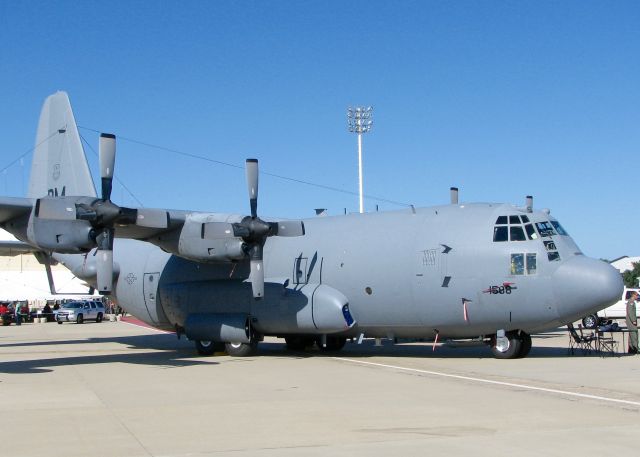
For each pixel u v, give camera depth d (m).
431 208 19.25
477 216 18.12
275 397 11.85
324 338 20.48
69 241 17.16
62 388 13.18
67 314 49.94
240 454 7.70
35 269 67.81
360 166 41.09
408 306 18.34
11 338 30.52
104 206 17.06
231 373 15.60
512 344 17.91
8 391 12.78
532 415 9.83
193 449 7.96
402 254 18.48
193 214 19.78
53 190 23.97
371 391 12.45
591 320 33.56
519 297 17.08
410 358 18.84
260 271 18.86
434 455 7.52
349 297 19.19
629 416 9.71
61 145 23.80
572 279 16.70
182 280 21.91
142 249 23.69
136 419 9.86
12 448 8.08
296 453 7.71
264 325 20.05
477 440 8.23
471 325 17.80
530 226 17.41
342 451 7.77
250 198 19.12
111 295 24.17
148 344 25.88
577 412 10.04
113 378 14.77
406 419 9.65
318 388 12.94
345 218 20.67
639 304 39.59
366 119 41.06
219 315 20.47
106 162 17.53
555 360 17.58
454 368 16.05
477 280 17.47
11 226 18.34
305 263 20.08
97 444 8.27
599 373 14.70
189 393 12.42
